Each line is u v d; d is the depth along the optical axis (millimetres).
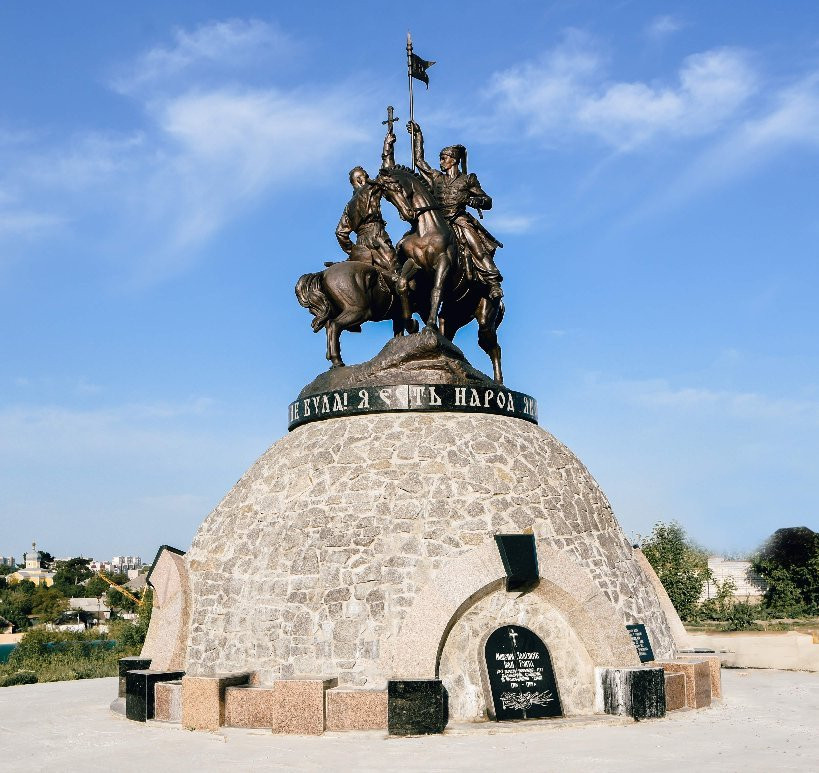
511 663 16422
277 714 15508
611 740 14578
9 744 15773
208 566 18906
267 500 18656
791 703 18938
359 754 13750
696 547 54281
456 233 20766
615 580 18594
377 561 16766
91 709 19938
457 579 16469
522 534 17203
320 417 19578
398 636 16047
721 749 13828
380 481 17672
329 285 20562
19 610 97812
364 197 21297
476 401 19203
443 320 21219
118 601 102375
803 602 49938
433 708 15180
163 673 17891
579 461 20734
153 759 13930
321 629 16469
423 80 22703
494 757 13367
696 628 42188
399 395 18828
